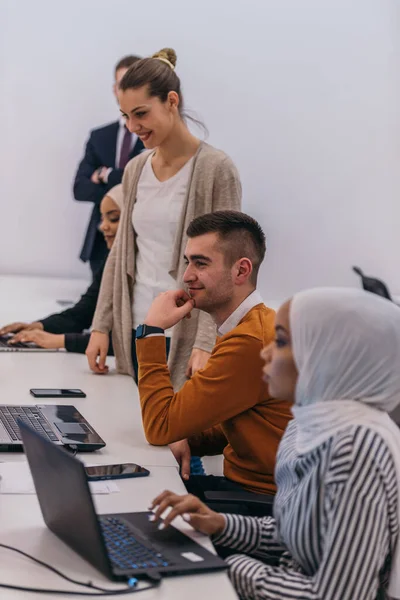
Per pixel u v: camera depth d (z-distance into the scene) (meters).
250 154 7.05
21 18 7.00
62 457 1.54
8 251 7.24
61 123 7.16
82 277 7.33
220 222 2.43
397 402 1.62
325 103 7.02
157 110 3.06
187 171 3.16
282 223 7.12
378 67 6.99
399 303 4.70
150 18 7.02
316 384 1.60
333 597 1.47
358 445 1.51
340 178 7.09
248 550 1.84
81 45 7.07
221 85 6.99
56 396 2.89
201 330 2.98
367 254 7.16
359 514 1.47
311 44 6.97
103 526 1.74
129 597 1.46
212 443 2.64
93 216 5.68
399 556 1.55
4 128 7.10
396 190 7.09
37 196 7.22
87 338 3.75
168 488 2.05
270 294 7.18
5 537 1.70
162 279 3.23
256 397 2.32
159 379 2.42
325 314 1.58
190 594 1.48
